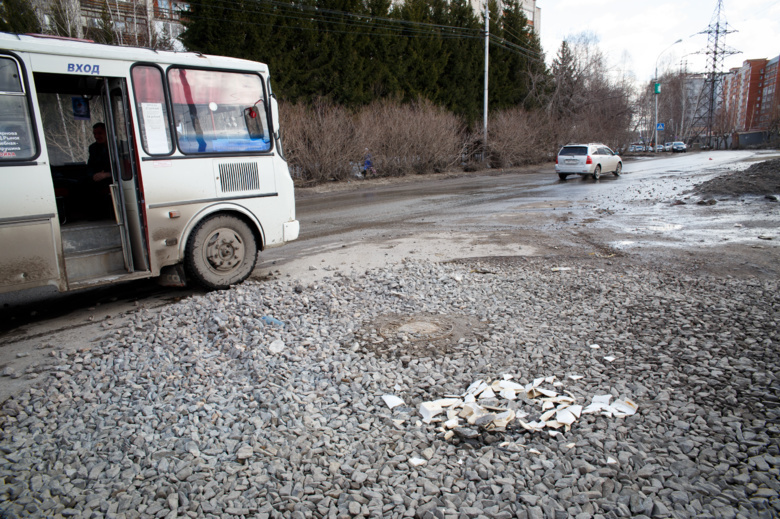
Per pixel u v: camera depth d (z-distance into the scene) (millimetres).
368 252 9031
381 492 2646
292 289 6172
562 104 46188
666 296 5617
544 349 4309
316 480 2746
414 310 5449
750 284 6074
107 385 3867
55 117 6391
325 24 26391
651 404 3385
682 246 8711
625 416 3260
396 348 4426
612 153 26000
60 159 6625
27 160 5152
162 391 3729
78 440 3184
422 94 32469
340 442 3096
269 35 23328
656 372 3816
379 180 25391
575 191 18750
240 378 3926
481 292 6070
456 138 30219
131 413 3453
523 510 2477
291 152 22297
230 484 2730
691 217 11766
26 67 5078
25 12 18312
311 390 3729
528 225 11578
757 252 7977
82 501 2639
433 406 3424
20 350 4816
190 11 21828
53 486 2742
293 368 4027
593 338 4516
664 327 4684
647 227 10766
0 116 5000
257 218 6961
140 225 5926
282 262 8422
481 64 37562
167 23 26922
